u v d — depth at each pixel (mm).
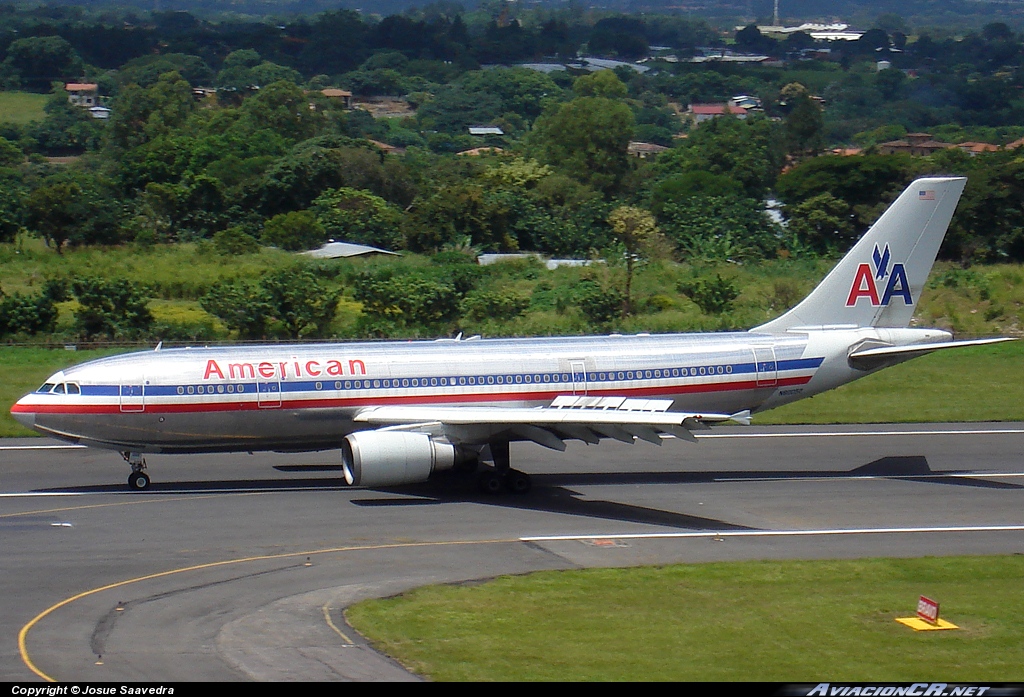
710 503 118500
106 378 117500
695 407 130375
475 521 110188
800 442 149375
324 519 110188
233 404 119125
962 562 97938
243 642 77062
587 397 123250
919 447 146875
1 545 100312
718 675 71938
